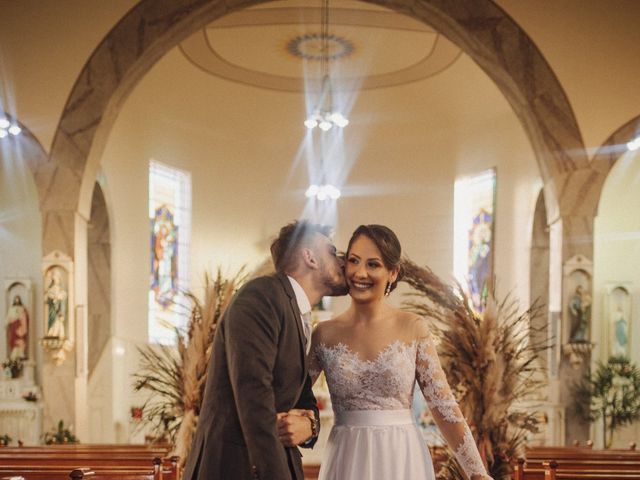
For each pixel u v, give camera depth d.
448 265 17.94
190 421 4.99
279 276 2.81
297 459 2.68
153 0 12.02
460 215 17.92
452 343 4.97
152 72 15.98
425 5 11.92
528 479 4.91
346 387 3.14
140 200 16.16
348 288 3.11
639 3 11.75
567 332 11.83
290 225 2.99
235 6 12.13
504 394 5.00
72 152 12.12
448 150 18.14
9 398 12.66
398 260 3.15
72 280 12.05
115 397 14.81
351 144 19.17
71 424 12.03
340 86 18.02
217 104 18.16
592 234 11.85
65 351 12.12
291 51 16.41
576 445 10.68
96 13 12.04
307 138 19.39
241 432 2.62
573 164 11.88
